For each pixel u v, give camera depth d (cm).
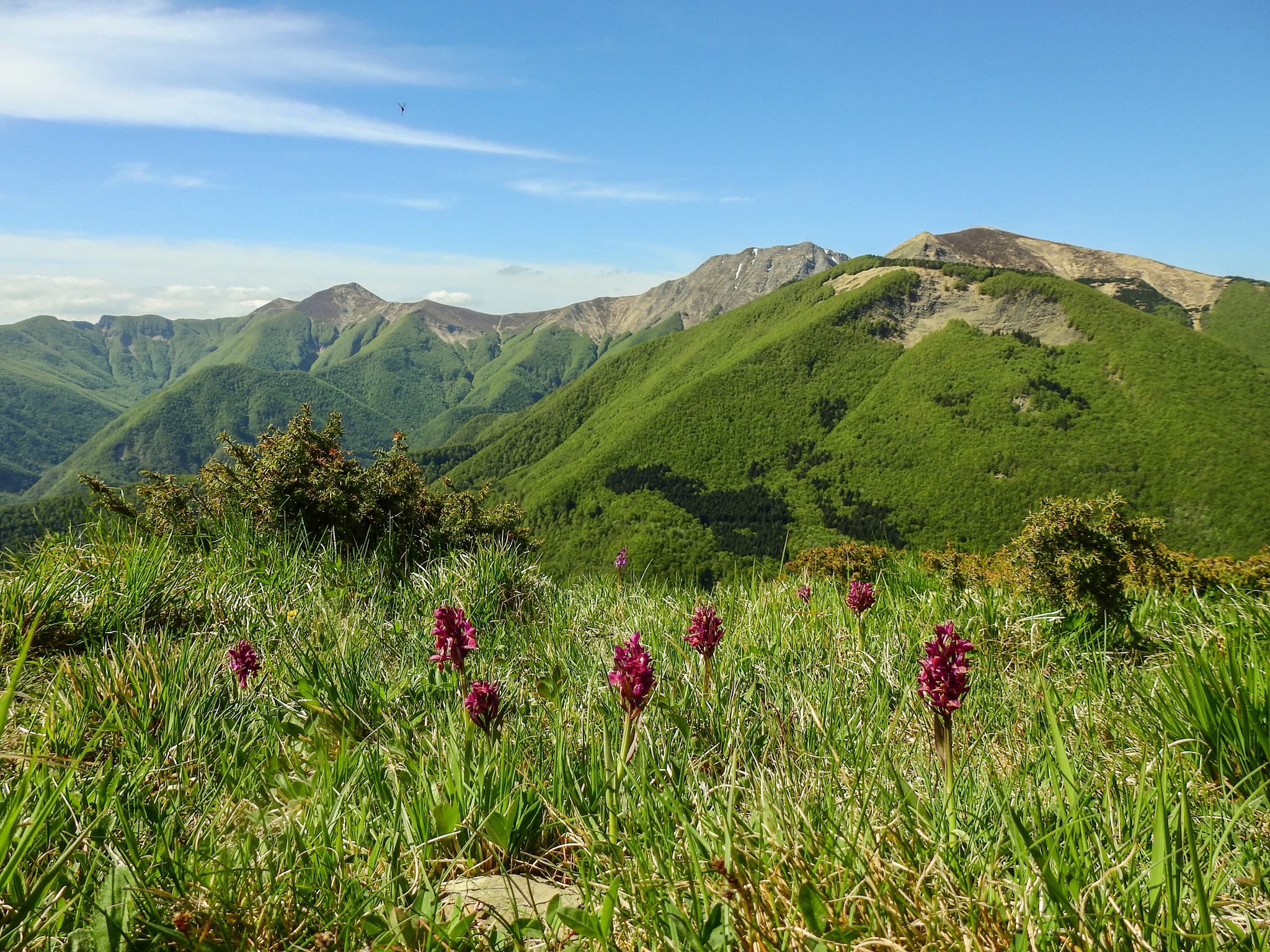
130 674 340
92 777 267
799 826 224
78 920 194
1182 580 576
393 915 193
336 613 498
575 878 232
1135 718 320
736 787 257
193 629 459
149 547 555
